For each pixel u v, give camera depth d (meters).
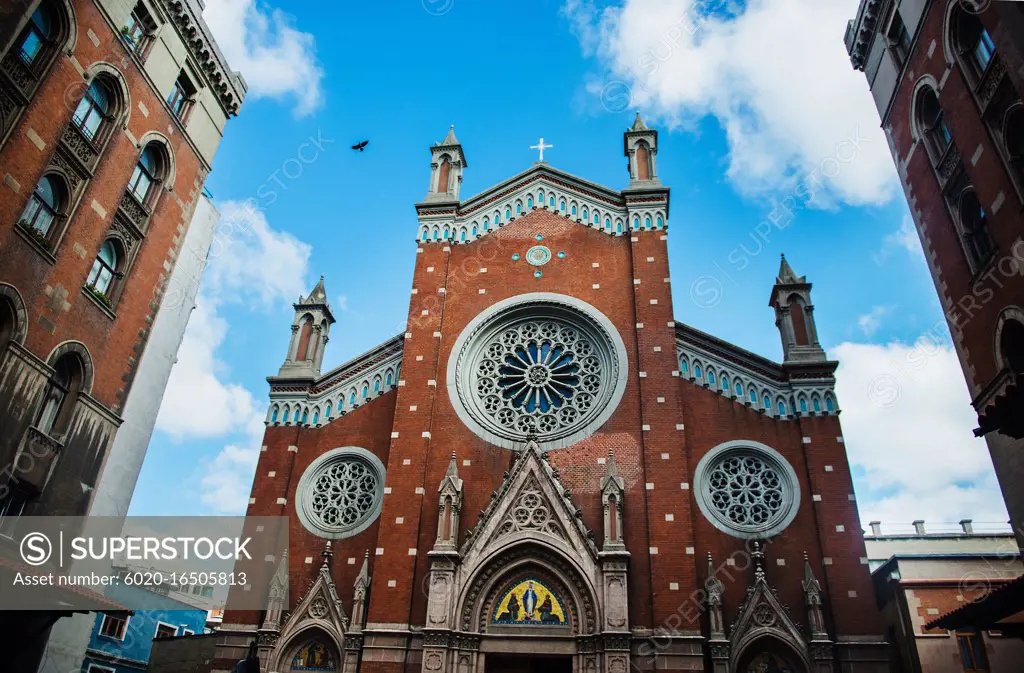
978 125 27.52
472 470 35.28
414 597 32.22
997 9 24.81
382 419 38.75
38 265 25.67
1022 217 25.11
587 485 34.12
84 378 28.28
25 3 24.03
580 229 41.84
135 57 30.89
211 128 37.19
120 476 31.12
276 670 31.97
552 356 38.88
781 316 38.62
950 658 30.94
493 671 31.73
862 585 31.17
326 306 43.44
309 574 34.84
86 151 28.27
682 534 31.95
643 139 44.34
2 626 24.75
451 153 46.03
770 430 35.59
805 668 29.70
